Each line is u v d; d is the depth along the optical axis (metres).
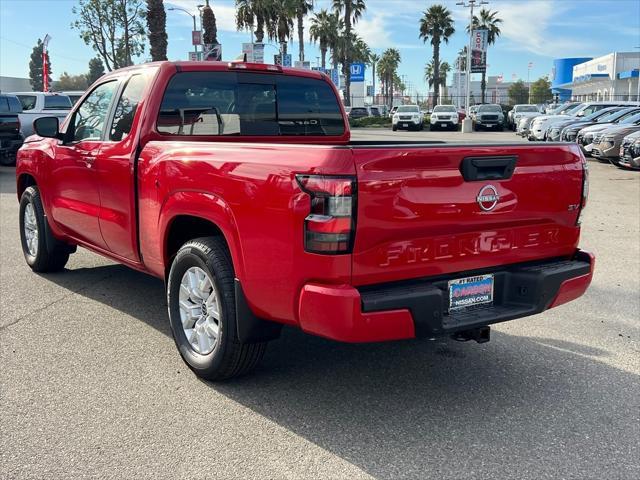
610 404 3.78
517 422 3.55
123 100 4.97
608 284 6.45
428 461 3.15
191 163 3.90
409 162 3.23
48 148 5.97
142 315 5.33
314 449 3.26
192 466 3.09
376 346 4.73
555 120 26.31
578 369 4.30
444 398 3.85
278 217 3.31
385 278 3.29
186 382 4.04
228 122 4.98
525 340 4.87
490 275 3.70
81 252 7.77
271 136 5.21
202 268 3.89
